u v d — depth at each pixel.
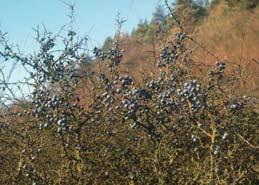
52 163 4.81
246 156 4.62
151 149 4.55
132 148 4.67
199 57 5.59
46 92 4.74
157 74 5.34
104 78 4.79
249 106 5.04
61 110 4.45
